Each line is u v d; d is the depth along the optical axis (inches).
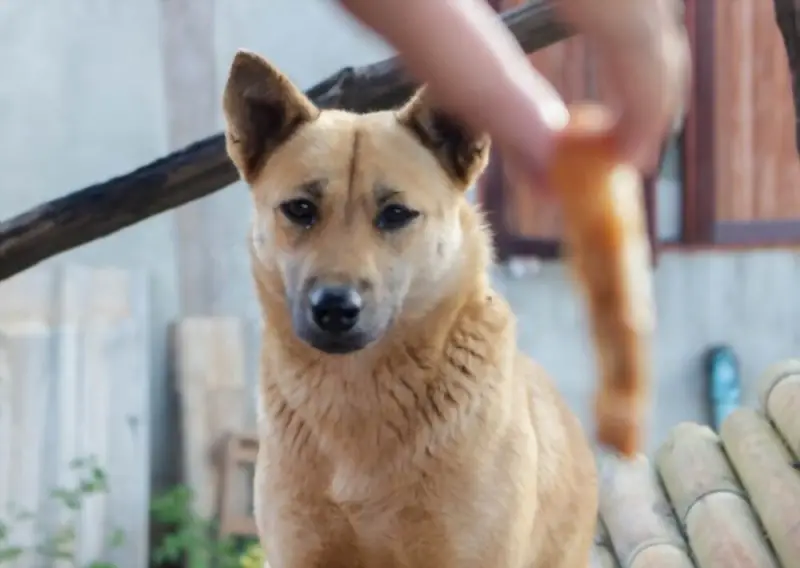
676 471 126.1
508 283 182.5
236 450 176.6
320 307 65.7
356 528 73.8
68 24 173.3
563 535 86.3
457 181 73.9
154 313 180.1
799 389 116.4
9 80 170.1
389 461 71.6
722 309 198.5
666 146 15.7
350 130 71.9
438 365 71.2
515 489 72.8
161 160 83.7
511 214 178.4
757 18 188.7
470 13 12.9
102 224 84.3
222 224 184.7
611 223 13.8
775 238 193.0
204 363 178.5
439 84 12.8
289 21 183.5
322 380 71.7
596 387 15.4
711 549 105.3
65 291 167.0
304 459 73.6
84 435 167.2
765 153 191.5
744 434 120.8
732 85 189.9
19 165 170.6
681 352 198.1
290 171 71.1
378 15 12.5
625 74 12.3
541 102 13.1
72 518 165.3
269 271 73.8
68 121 173.8
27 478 162.4
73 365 166.4
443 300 71.5
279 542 76.4
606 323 14.6
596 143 12.9
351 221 69.3
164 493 180.7
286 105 73.1
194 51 180.9
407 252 69.9
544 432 84.0
